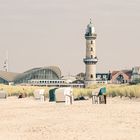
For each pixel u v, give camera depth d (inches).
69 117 1391.5
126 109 1689.2
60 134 917.8
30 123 1214.3
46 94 3732.8
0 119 1381.6
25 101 3093.0
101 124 1117.1
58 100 2657.5
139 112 1501.0
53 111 1744.6
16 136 915.4
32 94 4323.3
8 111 1804.9
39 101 3120.1
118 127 1030.4
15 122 1259.8
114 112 1534.2
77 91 3823.8
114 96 3179.1
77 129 1010.1
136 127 1016.9
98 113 1517.0
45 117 1434.5
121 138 832.9
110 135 880.3
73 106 2070.6
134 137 844.0
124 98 2972.4
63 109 1846.7
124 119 1236.5
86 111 1648.6
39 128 1064.2
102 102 2431.1
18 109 1951.3
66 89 2613.2
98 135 883.4
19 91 4626.0
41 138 865.5
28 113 1657.2
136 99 2810.0
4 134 954.1
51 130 1005.8
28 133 964.6
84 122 1189.7
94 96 2491.4
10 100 3390.7
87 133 921.5
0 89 4793.3
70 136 875.4
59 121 1253.1
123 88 3189.0
